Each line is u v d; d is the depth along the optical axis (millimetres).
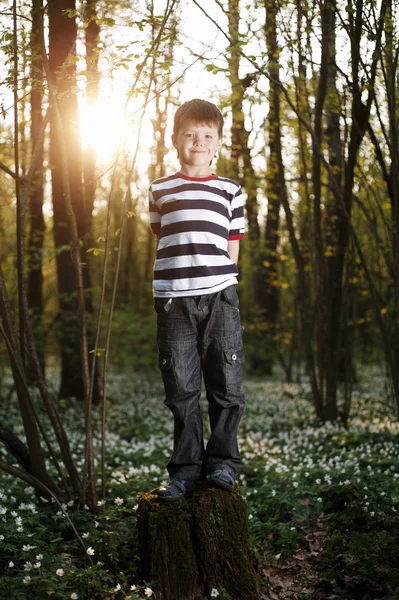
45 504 3982
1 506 3664
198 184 3006
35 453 3963
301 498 4230
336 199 6969
